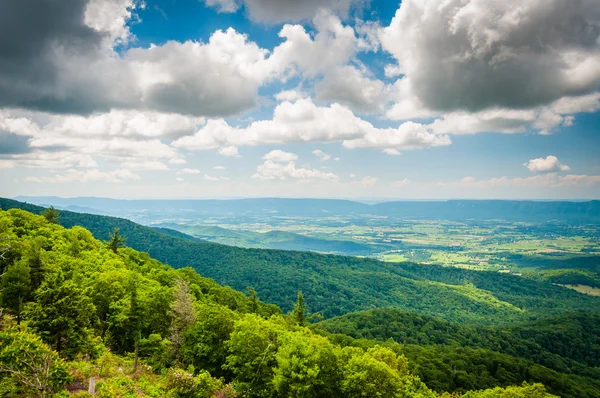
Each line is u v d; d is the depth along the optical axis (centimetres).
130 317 4066
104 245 9100
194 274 10131
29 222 8019
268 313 10138
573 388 9762
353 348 4162
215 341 4044
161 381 3444
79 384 2870
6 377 2162
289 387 3281
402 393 3544
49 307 3070
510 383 9350
